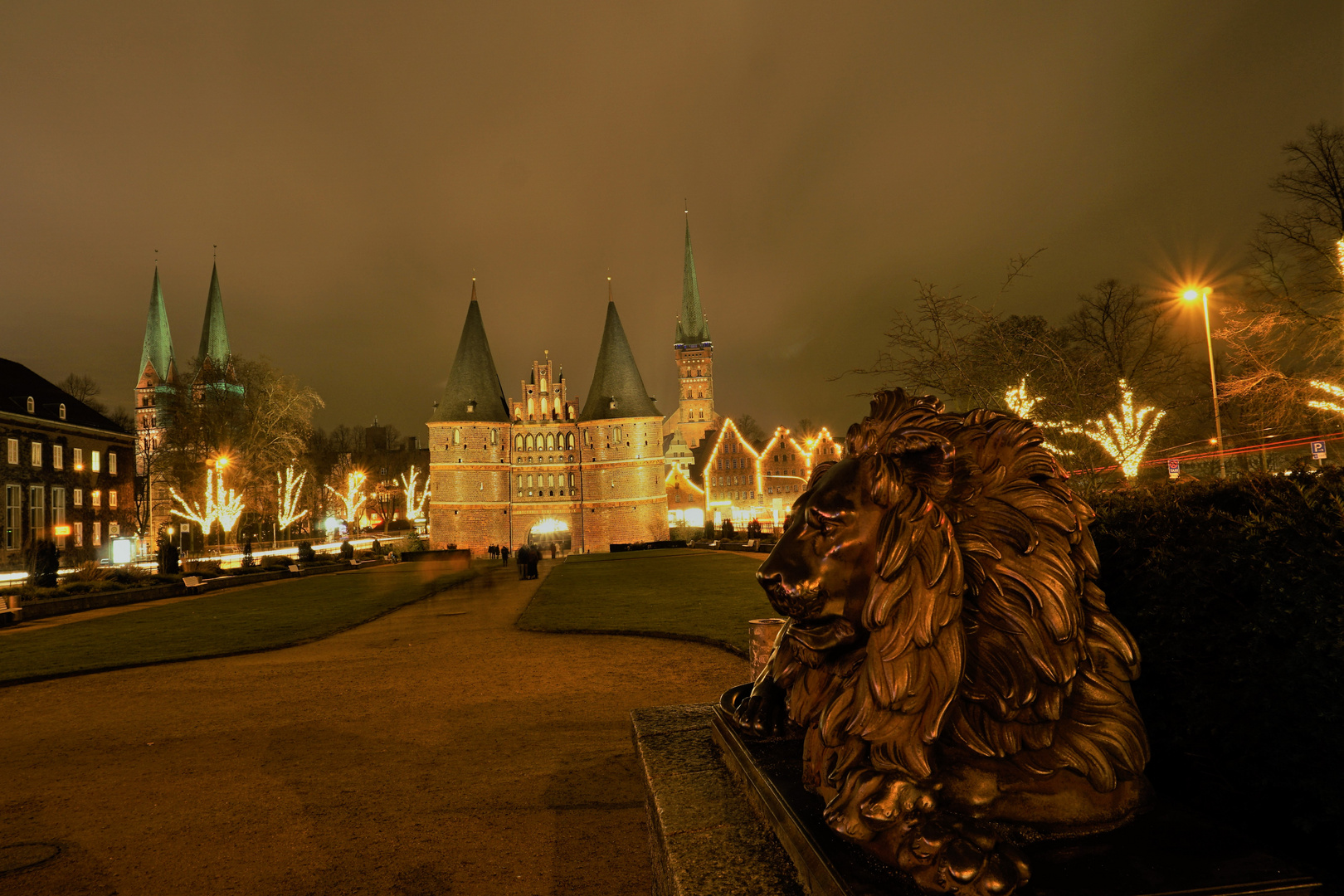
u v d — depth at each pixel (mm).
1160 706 1962
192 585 32219
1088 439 9469
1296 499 1637
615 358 92125
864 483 1299
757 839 1566
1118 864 1112
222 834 5141
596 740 7105
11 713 9867
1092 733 1266
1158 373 16938
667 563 36750
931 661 1194
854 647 1337
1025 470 1346
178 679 11758
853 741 1276
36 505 54312
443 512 86562
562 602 19922
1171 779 1943
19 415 52750
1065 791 1233
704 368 149250
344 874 4387
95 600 26828
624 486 89375
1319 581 1525
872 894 1093
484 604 22438
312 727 8258
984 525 1306
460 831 4941
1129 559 2092
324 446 110875
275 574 40312
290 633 16625
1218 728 1771
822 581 1286
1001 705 1237
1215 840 1177
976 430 1385
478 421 88000
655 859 2076
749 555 38438
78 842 5129
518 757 6668
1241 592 1738
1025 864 1058
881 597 1217
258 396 57406
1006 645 1260
